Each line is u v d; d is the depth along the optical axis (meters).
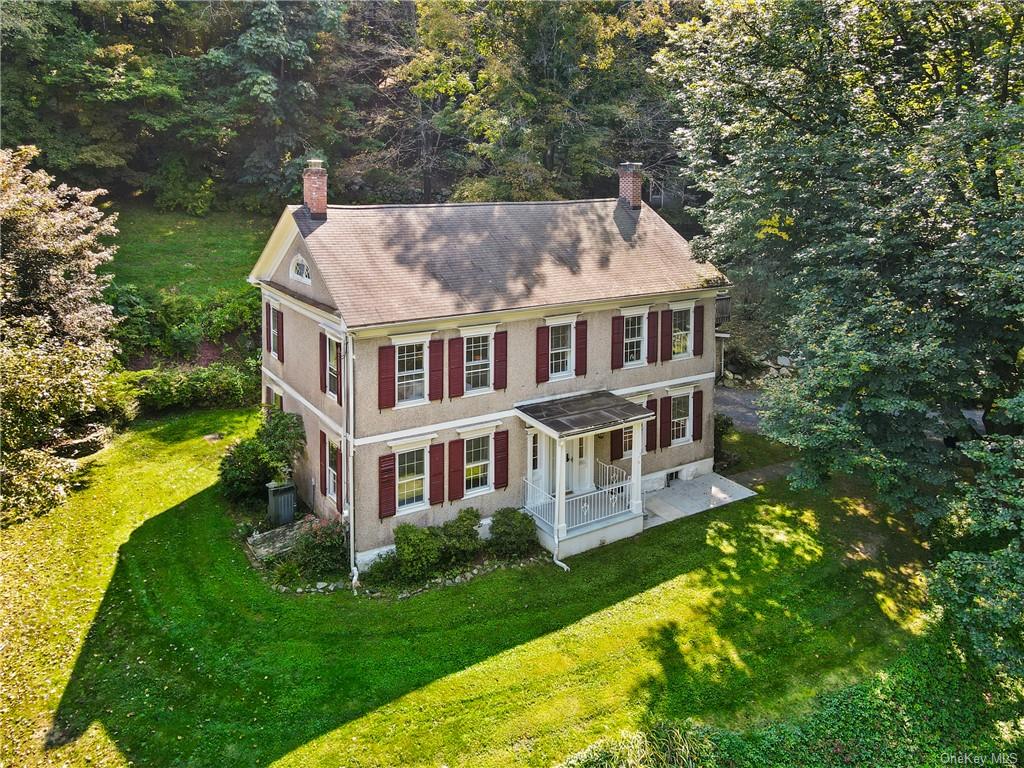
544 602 15.16
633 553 17.36
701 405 21.81
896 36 19.14
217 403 27.34
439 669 12.93
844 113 19.34
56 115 34.12
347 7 39.53
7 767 10.64
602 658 13.38
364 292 15.60
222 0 36.97
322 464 17.95
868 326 15.97
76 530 17.88
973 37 17.89
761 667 13.34
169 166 37.50
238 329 30.98
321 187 17.17
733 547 17.70
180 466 21.98
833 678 13.15
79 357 20.47
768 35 19.69
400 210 18.44
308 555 16.05
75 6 36.16
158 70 36.38
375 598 15.18
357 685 12.48
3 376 17.77
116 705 11.98
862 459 14.73
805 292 17.50
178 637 13.78
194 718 11.71
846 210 17.67
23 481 18.02
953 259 14.77
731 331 32.03
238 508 19.25
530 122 34.81
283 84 36.94
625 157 37.28
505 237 19.31
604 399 18.84
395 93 40.78
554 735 11.50
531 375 18.12
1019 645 12.23
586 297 18.36
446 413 16.77
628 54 36.47
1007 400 12.80
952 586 12.88
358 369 15.24
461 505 17.30
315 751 11.04
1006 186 15.14
